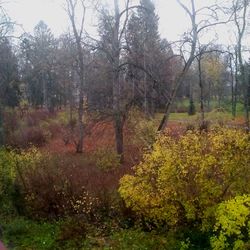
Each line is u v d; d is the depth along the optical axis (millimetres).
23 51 25078
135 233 11109
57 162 16422
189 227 10695
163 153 10367
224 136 10273
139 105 26938
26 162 14648
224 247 8617
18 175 13734
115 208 12492
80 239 10961
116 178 15539
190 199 10141
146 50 26281
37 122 37406
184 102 63062
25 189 13109
